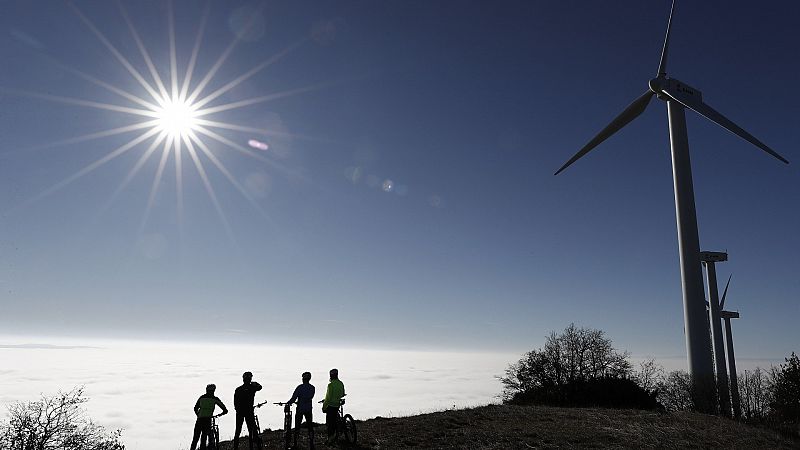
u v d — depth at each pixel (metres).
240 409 15.87
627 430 20.92
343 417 18.17
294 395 16.58
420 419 24.64
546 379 47.88
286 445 16.61
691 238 32.41
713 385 29.56
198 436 15.23
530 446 18.02
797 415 26.81
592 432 20.50
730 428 21.86
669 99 35.88
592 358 49.56
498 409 28.84
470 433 20.16
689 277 31.84
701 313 31.11
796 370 29.31
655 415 25.55
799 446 18.83
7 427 16.91
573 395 41.06
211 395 15.64
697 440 19.31
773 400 29.28
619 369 48.94
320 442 18.42
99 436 18.31
